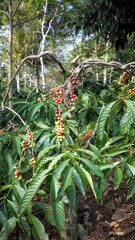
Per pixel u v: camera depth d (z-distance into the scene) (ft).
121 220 6.85
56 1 13.80
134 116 3.08
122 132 3.49
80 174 2.80
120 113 7.83
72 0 13.70
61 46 37.68
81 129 5.34
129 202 7.95
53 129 4.77
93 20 15.43
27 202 2.58
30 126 5.45
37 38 38.01
